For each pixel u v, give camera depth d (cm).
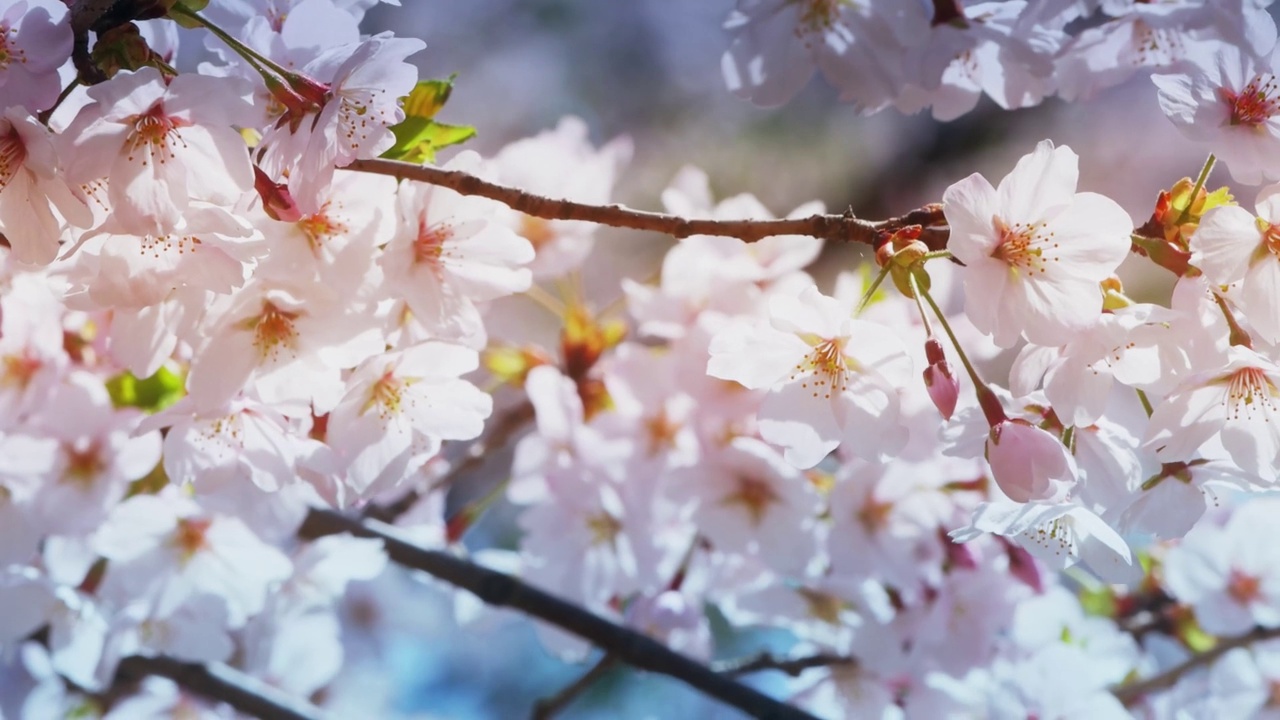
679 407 96
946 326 83
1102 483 84
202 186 81
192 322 83
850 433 84
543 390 96
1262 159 83
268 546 95
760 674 113
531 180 99
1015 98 89
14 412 88
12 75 80
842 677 100
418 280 84
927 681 99
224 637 97
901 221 83
